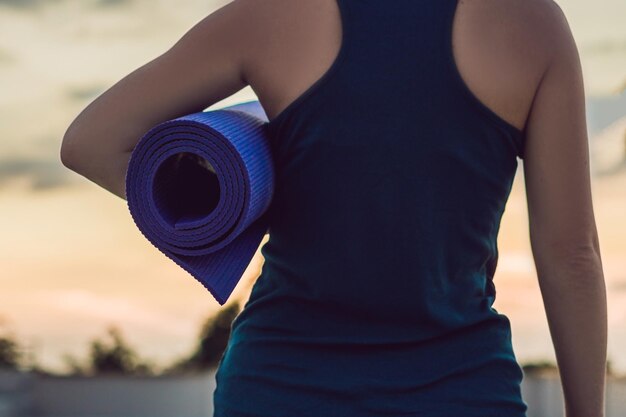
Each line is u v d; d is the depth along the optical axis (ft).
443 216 5.59
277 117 5.74
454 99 5.57
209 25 5.84
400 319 5.64
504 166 5.73
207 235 5.54
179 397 60.80
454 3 5.61
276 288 5.82
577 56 5.81
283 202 5.77
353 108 5.57
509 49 5.64
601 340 6.04
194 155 5.82
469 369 5.63
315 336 5.69
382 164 5.55
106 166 6.00
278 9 5.74
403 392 5.56
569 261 5.96
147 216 5.58
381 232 5.57
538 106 5.78
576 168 5.85
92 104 6.05
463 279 5.71
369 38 5.59
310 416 5.58
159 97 5.93
